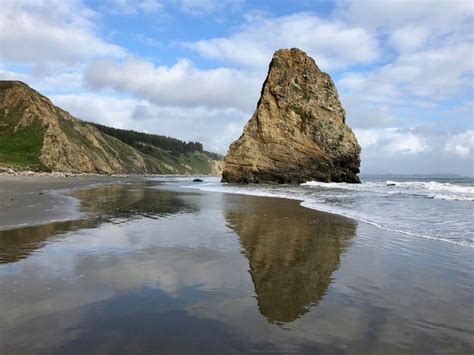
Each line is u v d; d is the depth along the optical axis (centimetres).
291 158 5706
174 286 680
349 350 445
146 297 616
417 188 4128
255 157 5800
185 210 1922
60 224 1359
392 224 1462
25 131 10106
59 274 736
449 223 1480
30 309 553
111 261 849
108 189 3772
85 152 11425
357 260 895
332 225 1440
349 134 5919
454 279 745
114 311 551
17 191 2919
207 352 432
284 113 5897
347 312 566
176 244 1053
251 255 938
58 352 423
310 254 954
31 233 1173
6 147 9456
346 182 5850
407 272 794
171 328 496
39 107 10781
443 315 558
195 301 604
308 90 6041
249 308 577
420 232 1279
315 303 604
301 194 3238
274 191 3734
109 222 1441
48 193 2848
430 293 659
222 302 602
